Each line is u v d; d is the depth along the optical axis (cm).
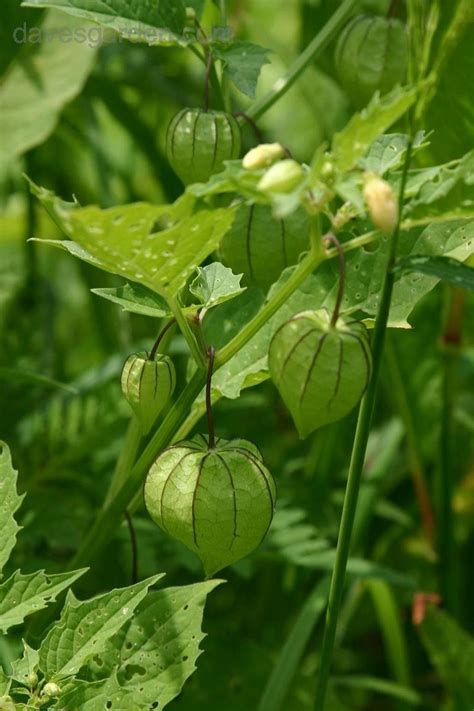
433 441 73
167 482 53
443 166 52
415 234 57
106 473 69
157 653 55
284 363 51
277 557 65
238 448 53
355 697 76
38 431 69
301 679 68
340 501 73
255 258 57
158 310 55
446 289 69
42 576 54
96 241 51
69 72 73
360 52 61
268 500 53
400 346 72
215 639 67
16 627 62
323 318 52
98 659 55
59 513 65
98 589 68
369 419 54
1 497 55
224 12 60
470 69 59
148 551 65
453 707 68
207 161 57
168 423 56
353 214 52
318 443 74
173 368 55
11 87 73
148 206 50
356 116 49
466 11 58
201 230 51
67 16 72
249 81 58
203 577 68
